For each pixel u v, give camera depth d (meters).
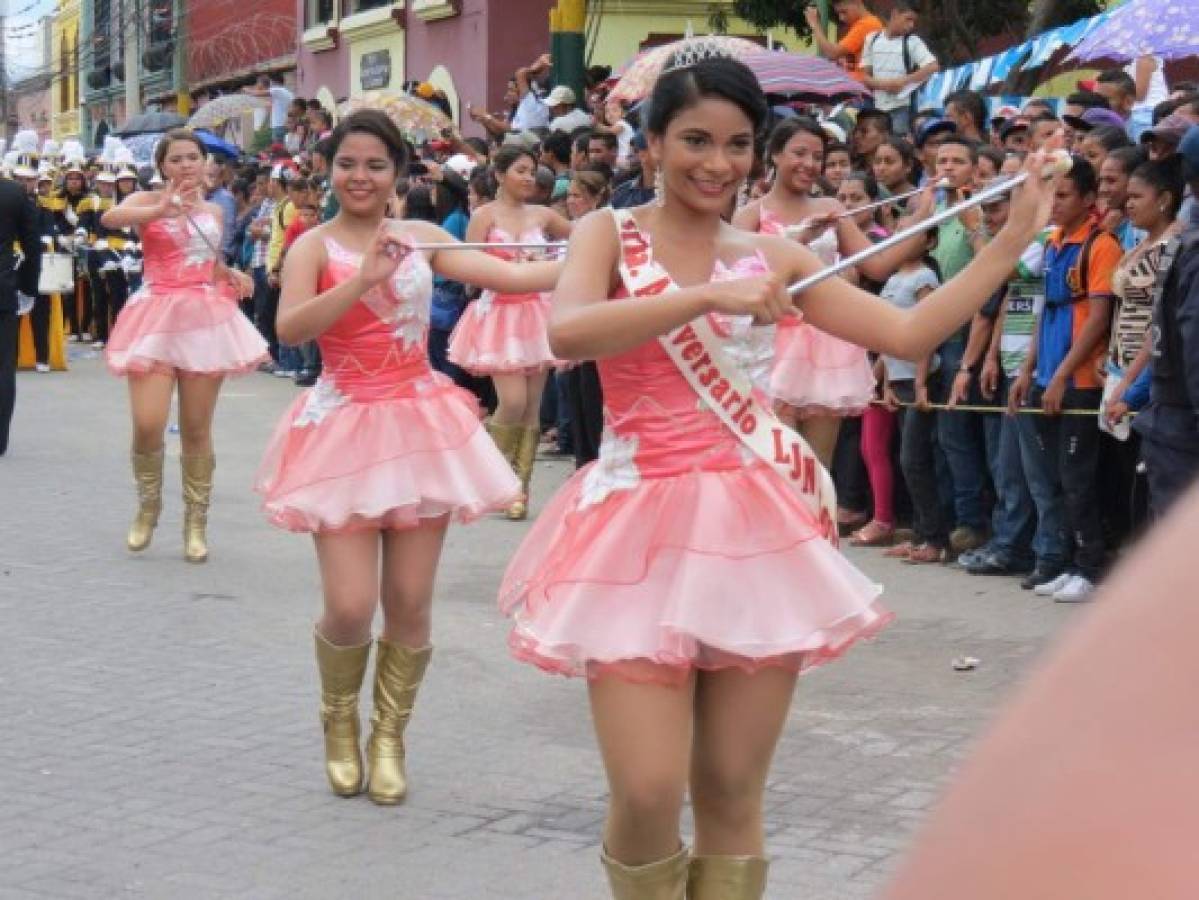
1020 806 0.70
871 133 12.88
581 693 7.83
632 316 4.03
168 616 9.35
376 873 5.58
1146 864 0.67
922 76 15.21
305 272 6.34
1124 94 11.88
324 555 6.27
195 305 10.68
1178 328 7.00
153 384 10.76
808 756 6.77
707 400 4.26
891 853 5.68
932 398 10.71
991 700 7.54
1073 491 9.45
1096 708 0.71
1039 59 14.16
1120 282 8.71
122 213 10.60
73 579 10.33
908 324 4.20
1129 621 0.72
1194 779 0.68
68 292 23.78
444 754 6.91
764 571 4.14
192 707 7.56
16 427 17.52
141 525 11.19
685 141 4.27
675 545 4.17
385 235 5.96
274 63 37.16
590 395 12.76
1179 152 6.85
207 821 6.07
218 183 23.84
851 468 11.80
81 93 52.56
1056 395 9.38
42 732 7.15
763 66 15.16
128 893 5.39
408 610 6.33
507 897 5.37
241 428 17.59
